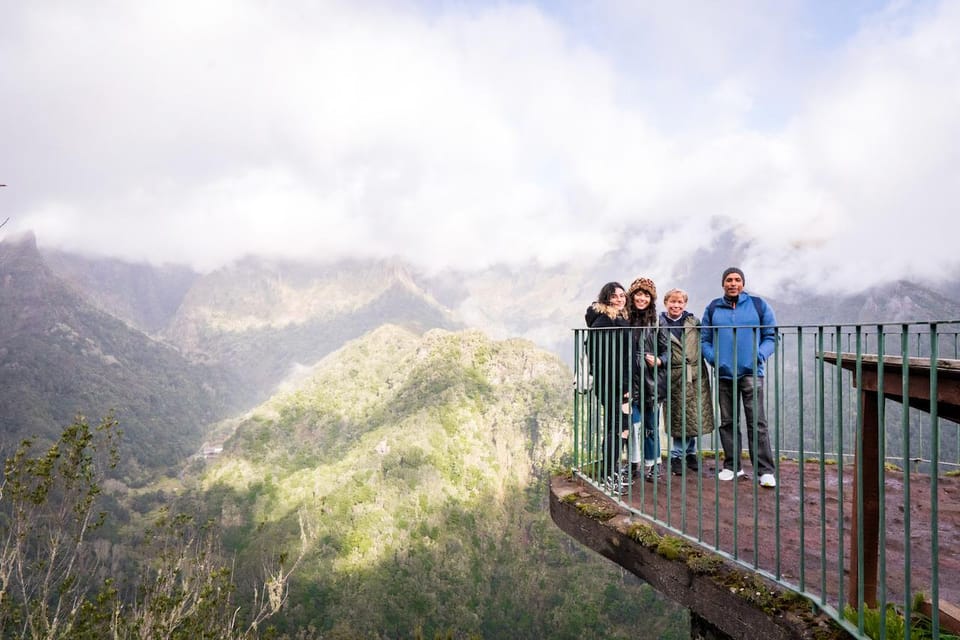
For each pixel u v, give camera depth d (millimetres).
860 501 2529
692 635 3721
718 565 3186
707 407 5273
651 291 5105
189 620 6676
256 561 103125
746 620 2881
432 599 106188
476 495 144875
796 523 3986
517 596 113500
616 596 112062
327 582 105375
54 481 5984
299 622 90750
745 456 6098
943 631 2582
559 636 100062
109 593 6152
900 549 3723
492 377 191625
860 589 2410
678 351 5176
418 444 152250
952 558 3533
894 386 2512
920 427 5777
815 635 2506
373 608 98688
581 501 4430
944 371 2225
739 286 5059
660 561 3502
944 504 4637
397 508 132500
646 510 4219
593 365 4891
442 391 177125
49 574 5832
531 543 135250
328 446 179375
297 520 128125
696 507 4297
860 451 2652
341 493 138500
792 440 9562
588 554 130000
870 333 2725
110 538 119000
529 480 157500
